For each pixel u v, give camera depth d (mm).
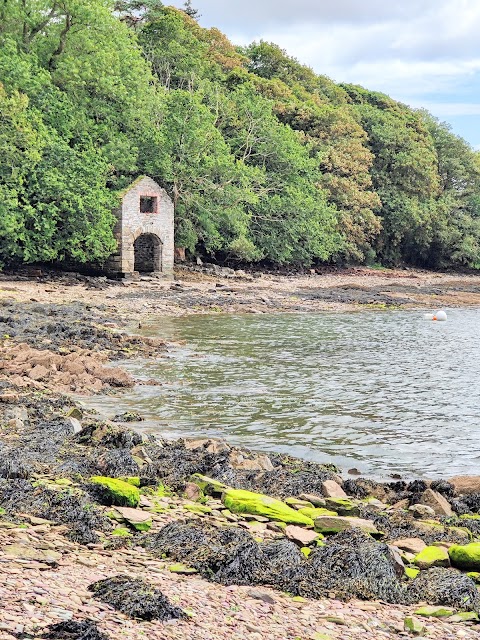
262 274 66812
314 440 15914
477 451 15414
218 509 10594
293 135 75688
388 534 10039
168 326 34188
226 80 84188
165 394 19734
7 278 47719
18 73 50656
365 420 17766
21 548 7594
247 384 21484
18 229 48469
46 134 49438
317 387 21469
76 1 54031
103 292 45000
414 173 93562
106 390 19844
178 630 6098
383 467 14211
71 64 53750
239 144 71562
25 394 18094
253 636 6254
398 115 105375
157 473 12109
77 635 5445
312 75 110562
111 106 56969
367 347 30406
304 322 38906
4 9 54188
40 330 27625
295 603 7344
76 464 11812
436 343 32375
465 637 6859
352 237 80938
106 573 7250
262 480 12422
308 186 73000
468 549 8930
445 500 11711
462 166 104188
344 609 7344
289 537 9289
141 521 9273
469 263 96750
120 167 55000
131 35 70375
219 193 61562
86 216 50031
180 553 8250
